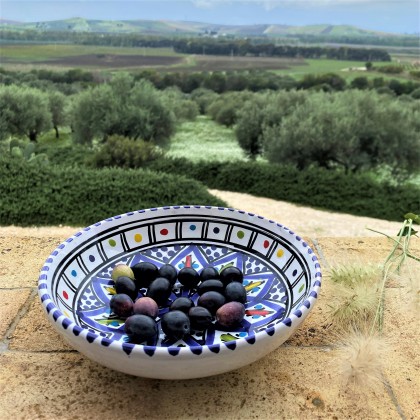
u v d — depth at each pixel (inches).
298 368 33.3
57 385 31.6
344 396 31.0
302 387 31.6
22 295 42.5
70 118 541.6
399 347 35.8
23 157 261.6
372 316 38.2
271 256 39.9
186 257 42.3
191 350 25.1
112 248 40.7
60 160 399.5
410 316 39.3
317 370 33.1
